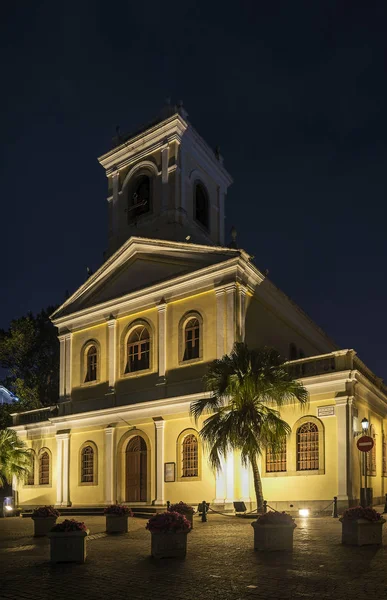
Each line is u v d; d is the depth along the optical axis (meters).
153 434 27.78
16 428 35.31
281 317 30.59
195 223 32.94
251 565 10.16
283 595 7.85
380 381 27.47
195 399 26.20
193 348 27.45
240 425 19.98
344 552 11.28
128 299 30.50
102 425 30.22
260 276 27.61
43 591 8.65
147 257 30.64
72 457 31.33
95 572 10.11
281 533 11.80
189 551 12.26
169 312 28.64
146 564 10.77
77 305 33.75
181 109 33.19
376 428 26.27
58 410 33.09
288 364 24.19
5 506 31.45
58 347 47.19
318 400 23.02
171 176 31.94
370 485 24.41
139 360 29.70
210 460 22.45
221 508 23.81
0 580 9.63
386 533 14.39
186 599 7.85
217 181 35.88
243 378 20.28
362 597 7.62
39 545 15.11
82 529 11.52
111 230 34.34
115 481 28.88
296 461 23.11
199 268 28.09
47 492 32.75
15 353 46.56
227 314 26.16
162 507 25.78
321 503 22.02
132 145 34.19
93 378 32.00
